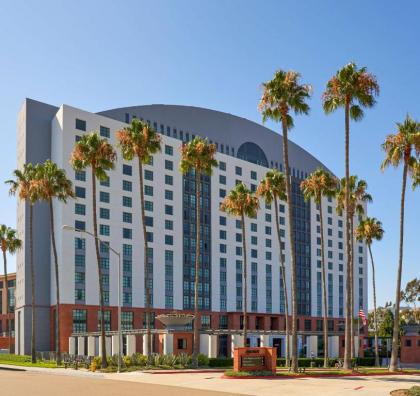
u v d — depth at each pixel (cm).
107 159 5612
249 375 3975
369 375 4422
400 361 10325
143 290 9894
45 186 6309
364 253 15862
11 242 9494
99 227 9394
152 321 9944
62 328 8750
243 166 12300
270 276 12462
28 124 9625
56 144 9481
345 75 4750
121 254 9656
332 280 14275
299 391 3058
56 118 9588
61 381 3709
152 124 11750
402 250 4884
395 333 4856
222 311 11300
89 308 9100
